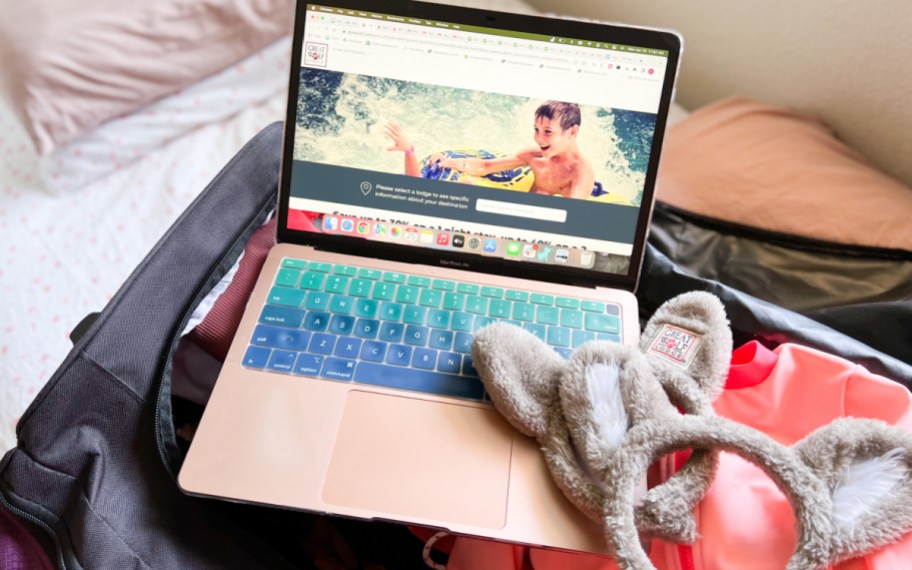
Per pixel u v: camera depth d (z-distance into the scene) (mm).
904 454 496
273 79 1107
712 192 896
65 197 1004
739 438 499
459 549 630
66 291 931
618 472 501
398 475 554
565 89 649
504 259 677
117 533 520
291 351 616
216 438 562
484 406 591
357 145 664
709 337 598
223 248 660
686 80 1188
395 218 676
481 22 644
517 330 588
